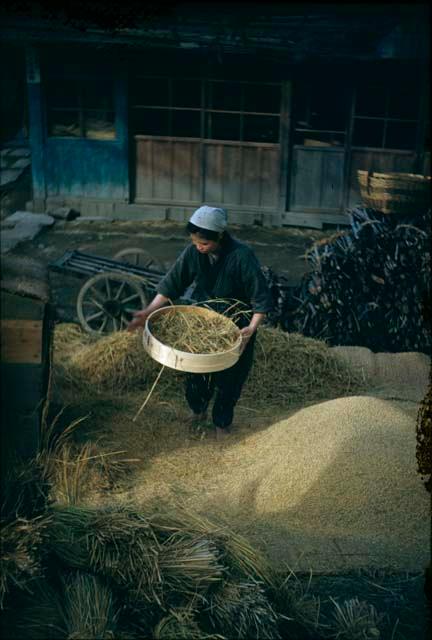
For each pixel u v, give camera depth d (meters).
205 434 4.21
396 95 9.38
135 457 3.93
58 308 6.49
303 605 2.83
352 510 3.35
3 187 10.19
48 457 3.54
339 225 9.84
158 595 2.60
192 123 9.91
